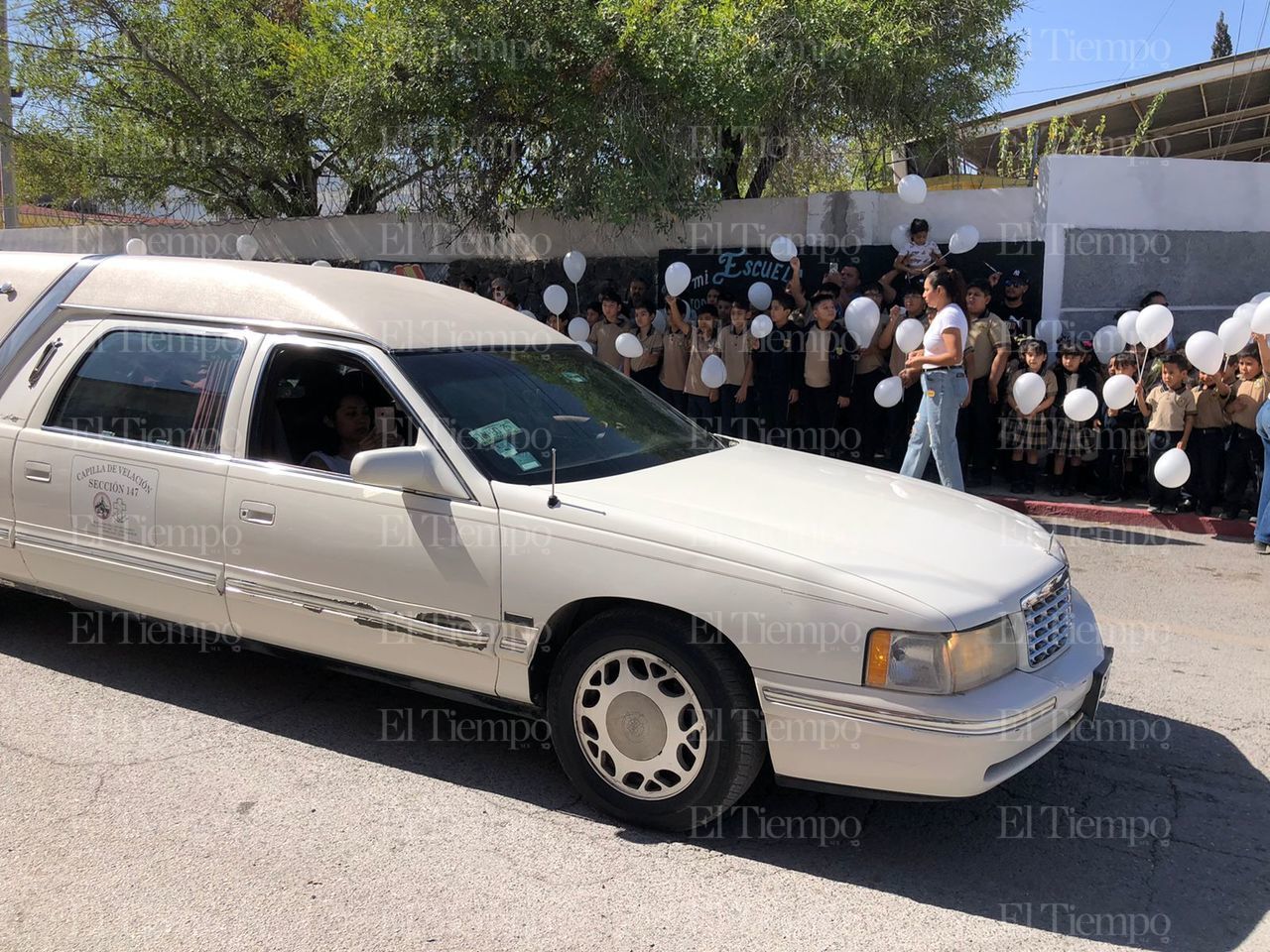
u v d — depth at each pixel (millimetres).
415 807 3676
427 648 3760
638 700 3443
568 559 3467
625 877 3268
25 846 3338
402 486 3684
